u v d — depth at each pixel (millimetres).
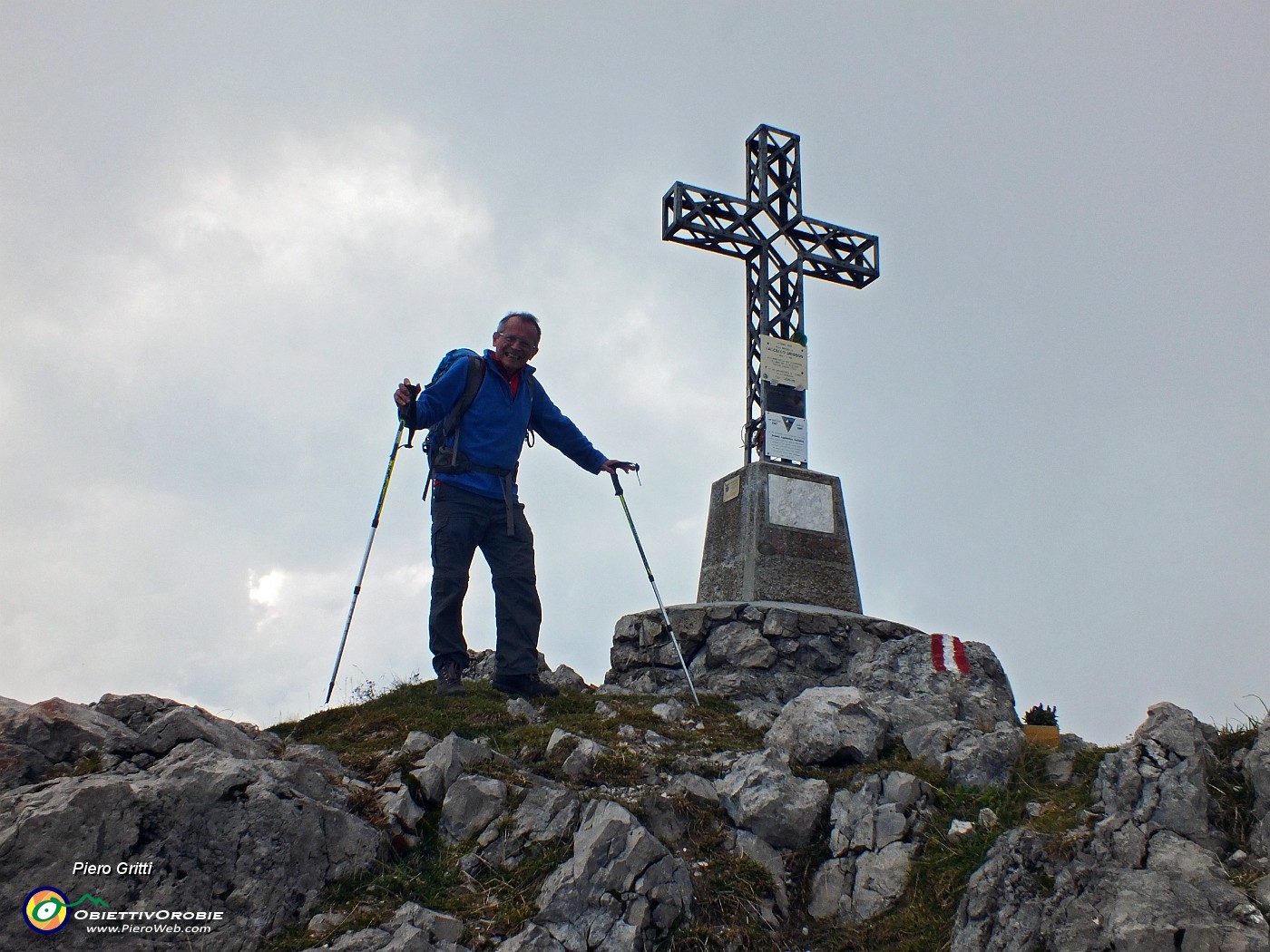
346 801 5746
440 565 7863
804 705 7094
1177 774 5395
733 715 7984
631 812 5684
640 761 6586
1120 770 5586
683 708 7930
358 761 6340
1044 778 6156
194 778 5191
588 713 7633
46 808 4848
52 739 5449
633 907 5191
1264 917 4535
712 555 11195
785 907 5582
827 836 5992
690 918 5285
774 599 10273
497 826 5691
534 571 8203
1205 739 5711
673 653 9750
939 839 5754
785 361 11539
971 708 8148
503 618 8008
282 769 5633
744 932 5281
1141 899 4703
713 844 5824
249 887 4984
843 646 9609
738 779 6254
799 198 12266
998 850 5348
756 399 11602
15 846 4719
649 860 5367
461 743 6273
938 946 5125
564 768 6406
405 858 5559
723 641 9469
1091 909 4840
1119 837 5129
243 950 4781
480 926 5059
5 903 4590
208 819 5109
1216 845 5090
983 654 8773
